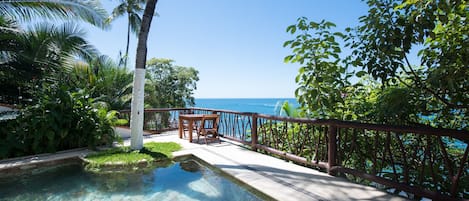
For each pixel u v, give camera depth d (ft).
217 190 9.97
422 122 10.17
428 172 9.48
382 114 9.43
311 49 11.42
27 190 9.96
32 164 12.97
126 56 32.35
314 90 11.25
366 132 11.54
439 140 7.94
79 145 16.33
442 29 8.22
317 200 8.44
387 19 8.04
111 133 17.42
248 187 10.07
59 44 21.36
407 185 8.59
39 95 15.83
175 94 65.05
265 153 15.62
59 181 11.03
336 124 10.82
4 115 14.90
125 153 14.83
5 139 14.19
